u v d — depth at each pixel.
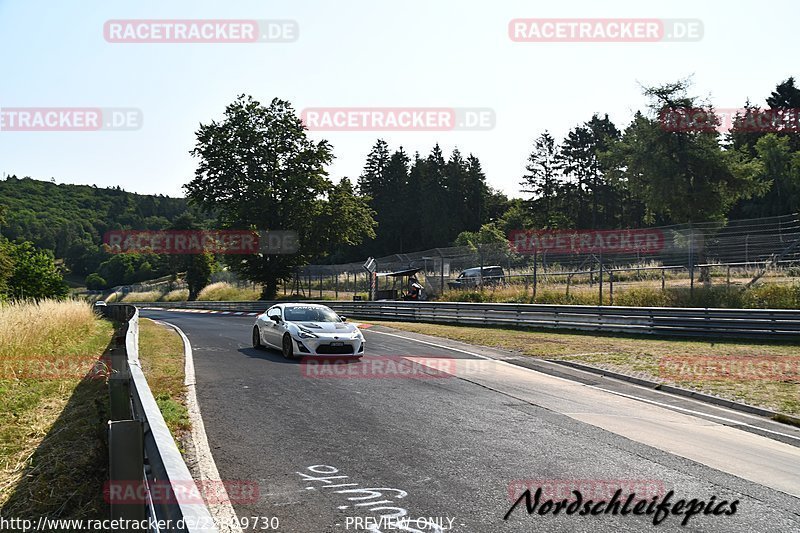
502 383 11.12
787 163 58.19
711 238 24.45
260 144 48.12
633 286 25.45
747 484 5.76
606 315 19.19
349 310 30.16
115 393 5.82
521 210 82.06
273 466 5.96
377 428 7.53
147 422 3.89
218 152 47.81
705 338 17.06
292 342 13.35
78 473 5.79
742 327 16.62
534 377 11.91
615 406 9.38
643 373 12.09
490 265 35.22
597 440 7.24
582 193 78.50
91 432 7.06
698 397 10.21
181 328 22.59
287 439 6.93
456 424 7.86
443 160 93.75
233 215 48.62
